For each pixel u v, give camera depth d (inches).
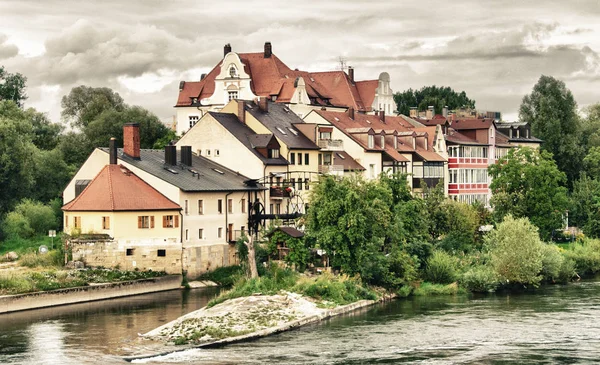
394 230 4020.7
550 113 7372.1
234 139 4581.7
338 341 2915.8
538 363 2640.3
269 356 2711.6
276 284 3597.4
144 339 2903.5
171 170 4222.4
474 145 6087.6
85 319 3203.7
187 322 3105.3
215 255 4212.6
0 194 4726.9
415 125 6146.7
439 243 4485.7
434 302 3740.2
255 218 4471.0
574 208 5949.8
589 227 5777.6
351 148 5162.4
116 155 4119.1
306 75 6555.1
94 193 3981.3
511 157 5398.6
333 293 3580.2
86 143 6028.5
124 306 3467.0
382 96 6865.2
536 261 4114.2
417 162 5511.8
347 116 5575.8
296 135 4928.6
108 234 3912.4
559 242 5620.1
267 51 6309.1
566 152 7234.3
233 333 2965.1
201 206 4165.8
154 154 4407.0
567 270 4421.8
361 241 3897.6
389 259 3969.0
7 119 4704.7
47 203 5196.9
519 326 3164.4
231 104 4889.3
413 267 4025.6
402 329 3110.2
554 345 2859.3
